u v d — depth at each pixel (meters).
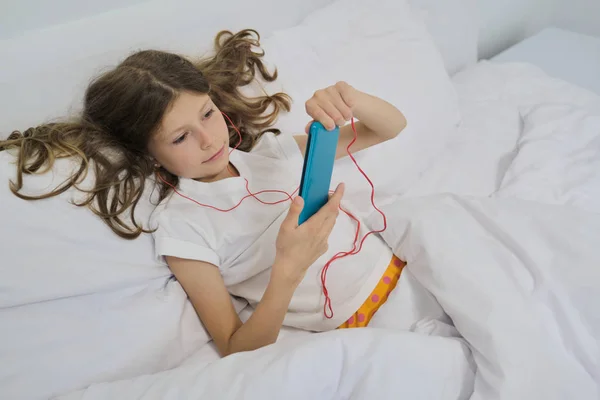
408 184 1.18
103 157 0.86
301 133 1.09
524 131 1.22
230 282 0.94
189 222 0.87
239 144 1.03
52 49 0.93
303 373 0.67
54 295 0.78
